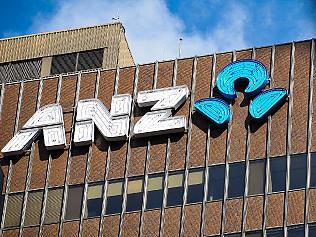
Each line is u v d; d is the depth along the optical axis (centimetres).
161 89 9531
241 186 8962
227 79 9388
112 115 9538
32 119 9738
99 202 9244
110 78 9794
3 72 10894
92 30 10888
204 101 9344
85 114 9606
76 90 9838
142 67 9756
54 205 9356
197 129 9300
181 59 9681
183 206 9006
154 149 9325
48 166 9538
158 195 9119
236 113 9275
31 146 9681
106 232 9094
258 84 9275
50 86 9931
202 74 9562
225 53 9600
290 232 8675
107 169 9362
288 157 8969
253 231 8756
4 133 9831
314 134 9025
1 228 9362
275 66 9400
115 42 10762
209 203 8956
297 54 9400
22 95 9969
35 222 9325
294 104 9181
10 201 9462
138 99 9531
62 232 9212
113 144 9462
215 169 9088
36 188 9469
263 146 9069
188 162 9181
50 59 10844
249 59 9444
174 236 8906
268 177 8931
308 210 8719
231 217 8850
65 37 10925
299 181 8856
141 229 9012
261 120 9162
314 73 9288
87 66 10712
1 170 9425
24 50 10956
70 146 9562
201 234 8850
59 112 9706
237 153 9100
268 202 8831
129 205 9150
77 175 9419
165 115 9369
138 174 9262
